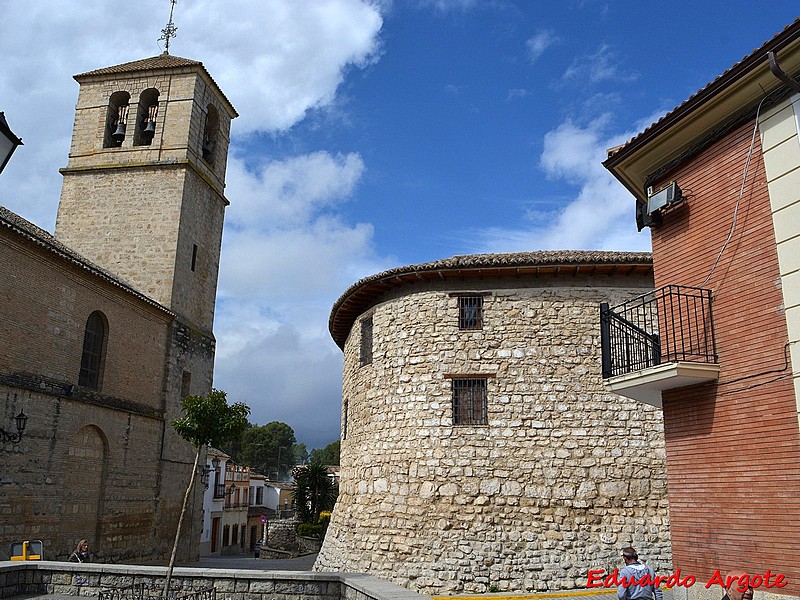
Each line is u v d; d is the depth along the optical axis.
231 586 13.06
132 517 24.78
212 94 33.97
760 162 10.31
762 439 9.69
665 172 12.14
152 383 26.88
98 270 23.70
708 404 10.66
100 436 23.31
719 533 10.15
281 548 42.28
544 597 15.98
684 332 11.22
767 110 10.27
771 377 9.68
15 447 19.06
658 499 17.81
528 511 17.86
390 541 18.80
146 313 26.70
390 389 20.20
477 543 17.73
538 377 18.84
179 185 30.25
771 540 9.35
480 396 19.17
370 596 10.98
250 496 65.38
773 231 9.95
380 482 19.70
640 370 11.16
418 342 19.95
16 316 19.45
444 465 18.61
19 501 19.14
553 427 18.44
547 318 19.27
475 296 19.91
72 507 21.55
